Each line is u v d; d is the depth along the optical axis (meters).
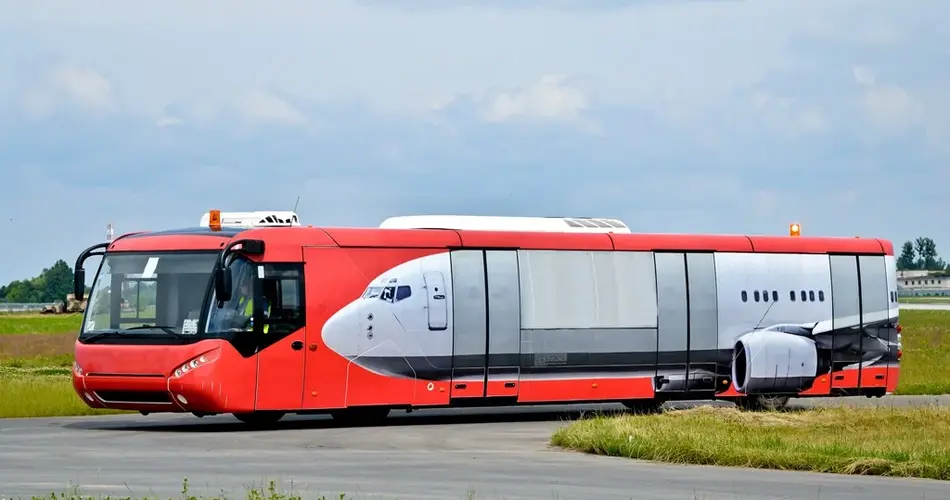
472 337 77.50
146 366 69.50
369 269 74.81
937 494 47.44
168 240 71.81
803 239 89.00
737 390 85.88
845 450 56.97
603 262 81.94
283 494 42.81
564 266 80.81
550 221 83.69
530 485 48.28
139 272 71.38
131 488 45.75
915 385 110.69
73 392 91.06
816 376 88.25
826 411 76.69
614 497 45.25
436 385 76.38
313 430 72.25
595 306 81.38
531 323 79.38
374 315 74.50
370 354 74.31
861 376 90.06
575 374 80.69
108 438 65.81
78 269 72.56
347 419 79.56
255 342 70.88
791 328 87.62
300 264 72.81
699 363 84.62
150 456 57.06
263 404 71.00
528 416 85.00
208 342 69.44
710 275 85.31
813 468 54.56
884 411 76.50
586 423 66.56
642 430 62.44
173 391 69.19
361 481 48.84
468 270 77.81
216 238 71.31
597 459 57.84
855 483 50.47
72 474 49.88
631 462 56.66
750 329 86.38
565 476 51.28
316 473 51.34
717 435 61.34
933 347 185.25
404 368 75.44
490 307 78.12
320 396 72.75
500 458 58.03
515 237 79.56
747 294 86.44
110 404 71.06
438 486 47.62
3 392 88.88
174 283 70.81
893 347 91.25
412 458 57.66
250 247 71.31
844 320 89.56
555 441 64.19
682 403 99.75
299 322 72.31
